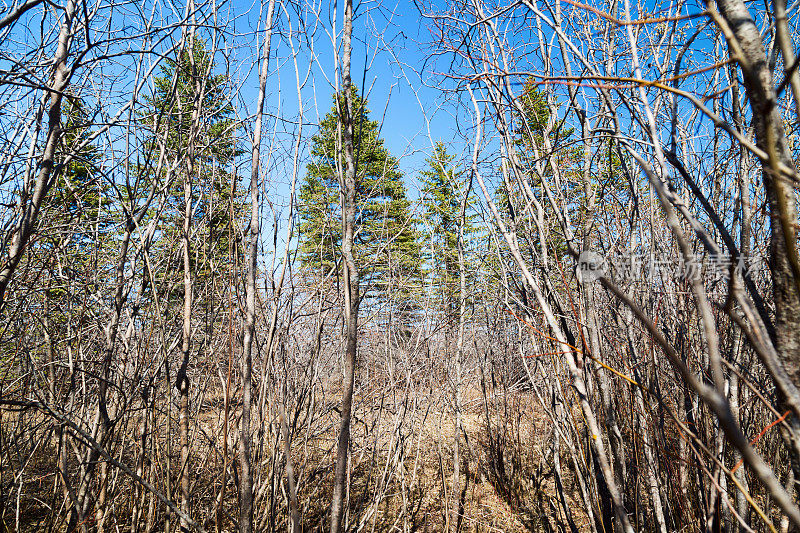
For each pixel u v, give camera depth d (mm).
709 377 1853
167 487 3031
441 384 4891
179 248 3385
